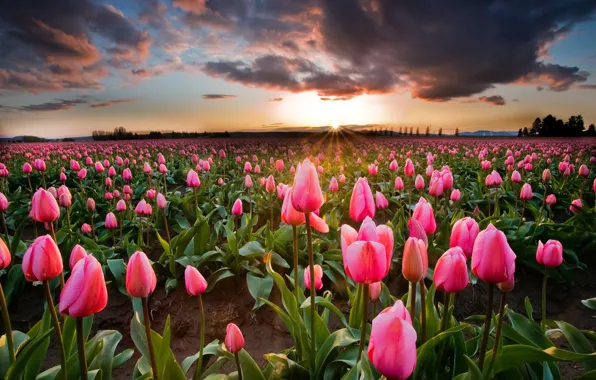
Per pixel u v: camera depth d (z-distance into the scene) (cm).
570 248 556
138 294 194
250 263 500
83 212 749
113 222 580
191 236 500
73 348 258
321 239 557
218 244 657
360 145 3550
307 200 225
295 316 274
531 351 209
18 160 1997
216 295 480
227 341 244
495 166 1598
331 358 270
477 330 311
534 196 899
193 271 264
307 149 2769
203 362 343
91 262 170
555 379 248
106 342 265
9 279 469
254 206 836
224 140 4962
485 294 496
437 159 2012
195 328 427
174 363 229
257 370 249
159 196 587
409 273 202
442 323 246
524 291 508
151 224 729
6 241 471
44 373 240
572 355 204
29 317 451
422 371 250
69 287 167
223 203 883
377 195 478
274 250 514
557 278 515
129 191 754
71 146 3506
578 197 808
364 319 207
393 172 1048
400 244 534
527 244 559
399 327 140
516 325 286
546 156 1831
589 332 290
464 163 1764
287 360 268
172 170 1634
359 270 188
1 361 240
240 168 1490
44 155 2384
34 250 195
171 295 482
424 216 272
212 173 1427
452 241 241
